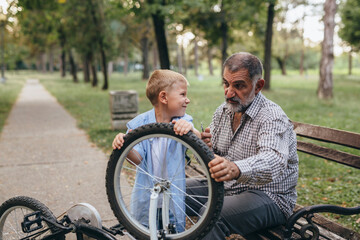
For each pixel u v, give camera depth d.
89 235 2.05
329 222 2.56
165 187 1.88
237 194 2.29
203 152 1.68
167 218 1.91
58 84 34.75
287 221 2.08
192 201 2.40
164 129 1.75
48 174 5.21
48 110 13.84
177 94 2.07
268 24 18.83
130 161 2.07
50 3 13.78
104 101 16.39
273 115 2.07
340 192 4.41
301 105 12.91
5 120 11.20
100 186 4.66
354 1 28.27
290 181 2.23
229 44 25.89
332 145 6.64
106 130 8.52
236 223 2.05
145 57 39.25
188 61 70.44
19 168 5.55
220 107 2.41
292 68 81.81
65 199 4.22
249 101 2.07
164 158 2.09
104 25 23.14
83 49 25.41
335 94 19.66
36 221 2.06
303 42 56.66
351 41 29.80
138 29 33.78
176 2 13.48
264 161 1.85
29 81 43.59
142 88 24.98
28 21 17.69
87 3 22.08
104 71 24.02
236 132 2.22
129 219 1.96
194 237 1.77
